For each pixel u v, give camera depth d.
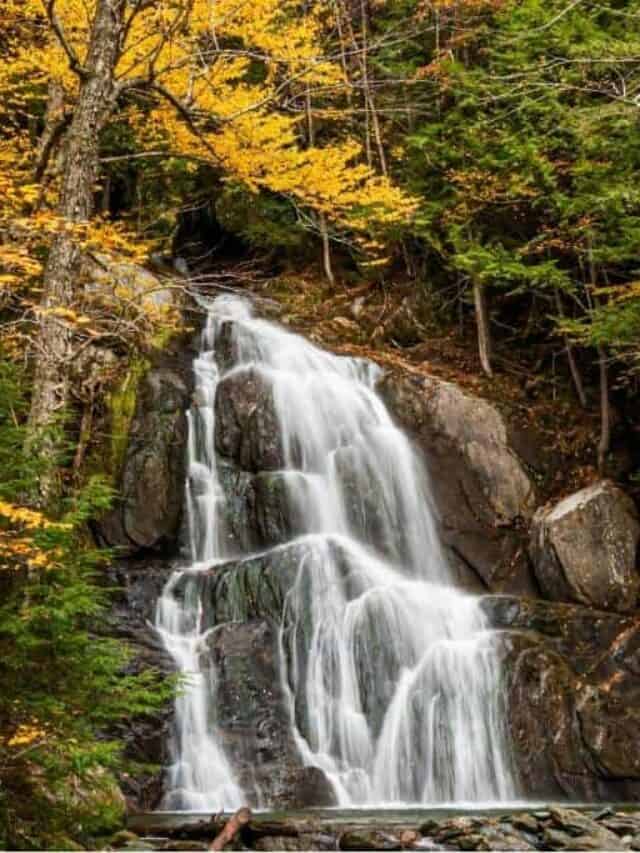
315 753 11.27
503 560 14.58
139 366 14.37
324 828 8.41
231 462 14.60
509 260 15.97
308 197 9.80
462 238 17.61
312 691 11.66
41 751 5.56
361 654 12.11
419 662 12.21
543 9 15.77
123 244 8.33
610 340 14.56
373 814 9.92
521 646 12.22
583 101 15.05
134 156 9.33
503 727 11.73
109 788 7.30
